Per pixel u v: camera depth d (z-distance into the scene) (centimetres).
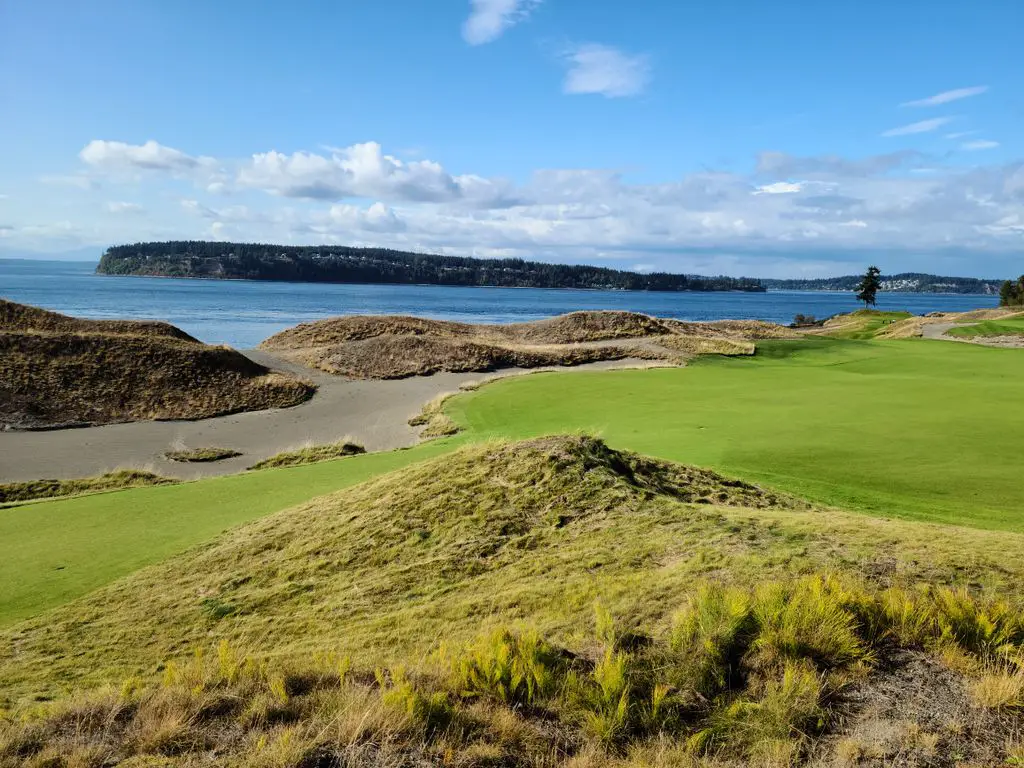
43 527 1478
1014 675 512
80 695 664
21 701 746
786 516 1042
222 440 3103
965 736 456
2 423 3209
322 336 5978
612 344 5369
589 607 759
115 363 4000
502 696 540
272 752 462
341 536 1252
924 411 2225
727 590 663
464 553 1093
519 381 3775
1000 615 605
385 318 6462
